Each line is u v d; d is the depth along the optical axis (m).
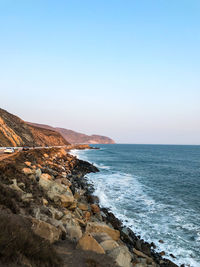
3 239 5.19
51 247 6.96
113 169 52.91
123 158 88.50
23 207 10.95
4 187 11.79
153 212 21.70
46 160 38.16
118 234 11.80
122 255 8.20
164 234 16.78
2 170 15.51
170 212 21.86
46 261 5.80
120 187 32.31
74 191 23.17
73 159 61.53
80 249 8.04
